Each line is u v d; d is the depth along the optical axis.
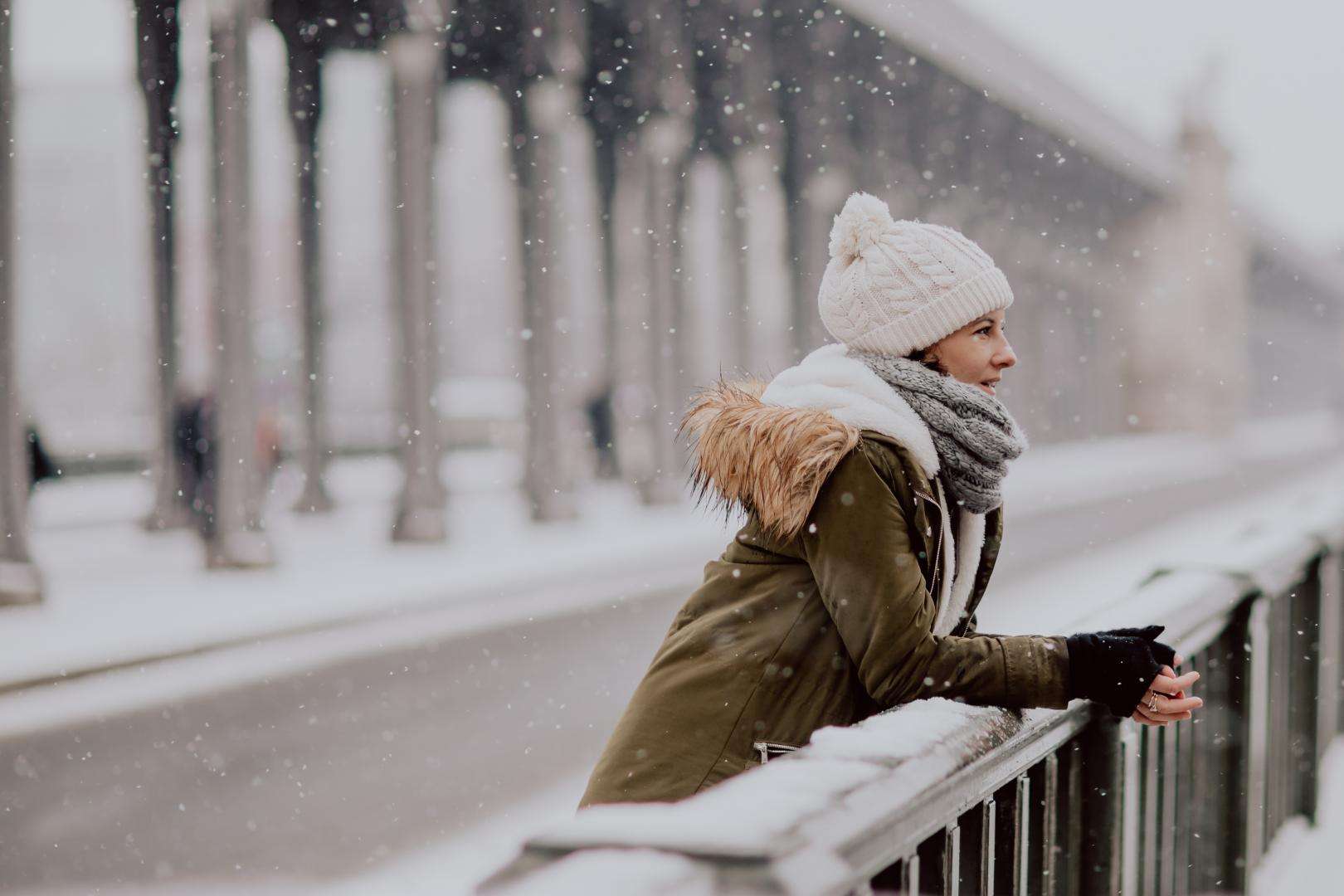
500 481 30.47
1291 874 3.65
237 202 13.85
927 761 1.40
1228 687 3.21
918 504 1.78
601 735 6.77
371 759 6.29
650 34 20.22
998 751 1.57
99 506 22.58
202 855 4.83
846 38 21.50
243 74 14.30
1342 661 5.53
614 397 27.44
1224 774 3.21
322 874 4.59
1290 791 4.18
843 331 2.02
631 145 24.09
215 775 6.03
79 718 7.23
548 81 18.39
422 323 16.20
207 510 17.09
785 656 1.83
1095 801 2.14
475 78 19.19
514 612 11.22
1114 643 1.70
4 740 6.71
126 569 13.95
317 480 21.05
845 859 1.13
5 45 12.19
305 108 19.61
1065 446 46.44
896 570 1.73
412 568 13.49
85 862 4.77
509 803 5.51
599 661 8.94
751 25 20.56
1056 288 48.53
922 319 1.94
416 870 4.63
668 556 15.41
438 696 7.82
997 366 2.04
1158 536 17.83
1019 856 1.78
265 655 9.16
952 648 1.71
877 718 1.55
